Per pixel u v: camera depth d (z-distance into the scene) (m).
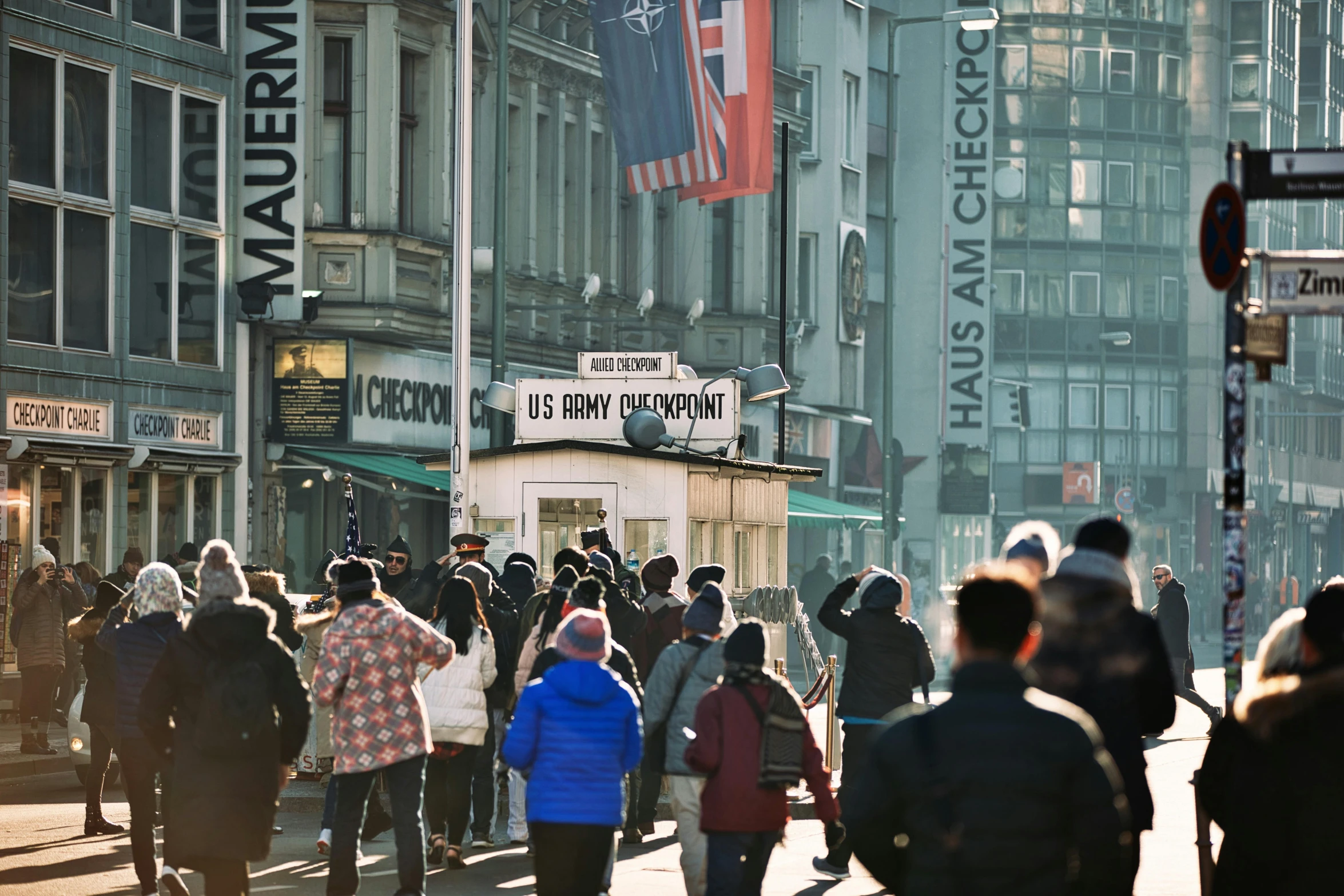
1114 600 18.06
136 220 62.03
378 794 31.12
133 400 61.44
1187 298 173.25
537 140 83.19
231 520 65.88
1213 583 150.38
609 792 19.72
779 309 101.25
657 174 67.56
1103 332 169.00
